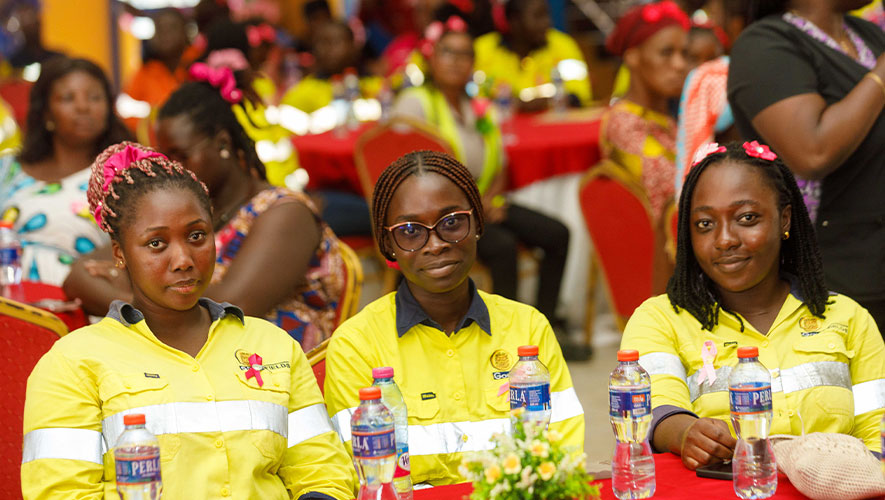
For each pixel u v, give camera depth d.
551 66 9.88
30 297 4.11
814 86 3.40
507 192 7.39
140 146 2.70
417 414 2.82
